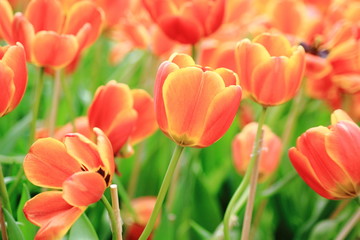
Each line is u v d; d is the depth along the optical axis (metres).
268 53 0.93
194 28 1.12
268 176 1.12
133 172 1.23
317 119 1.54
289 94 0.94
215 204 1.25
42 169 0.87
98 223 1.17
